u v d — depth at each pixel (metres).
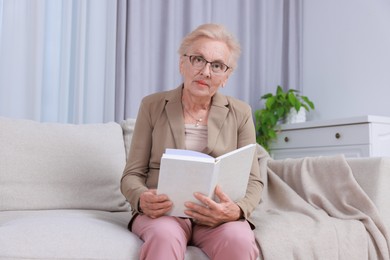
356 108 3.05
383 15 2.91
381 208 1.72
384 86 2.89
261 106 3.20
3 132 1.74
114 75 2.55
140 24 2.65
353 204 1.76
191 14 2.84
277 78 3.29
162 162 1.22
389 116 2.85
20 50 2.31
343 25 3.14
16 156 1.73
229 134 1.53
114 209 1.87
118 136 2.01
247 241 1.24
